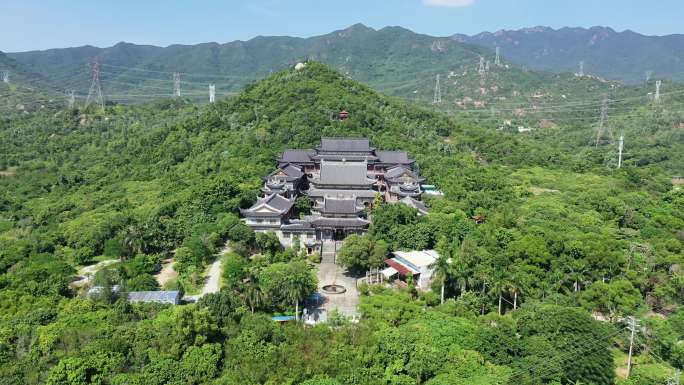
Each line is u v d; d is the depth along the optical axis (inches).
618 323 3346.5
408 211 4557.1
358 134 7268.7
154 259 4160.9
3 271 4239.7
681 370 2977.4
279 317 3366.1
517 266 3796.8
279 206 4881.9
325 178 5546.3
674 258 4089.6
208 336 2849.4
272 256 4377.5
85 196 6850.4
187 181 6392.7
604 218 5423.2
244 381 2539.4
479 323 3176.7
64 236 4928.6
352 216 4675.2
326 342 2864.2
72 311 3110.2
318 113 7726.4
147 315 3166.8
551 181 7003.0
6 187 7559.1
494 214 4958.2
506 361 2783.0
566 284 3727.9
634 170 7657.5
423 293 3644.2
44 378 2583.7
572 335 2854.3
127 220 4862.2
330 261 4416.8
